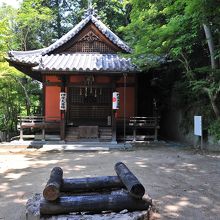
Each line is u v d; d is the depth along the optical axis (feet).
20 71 53.16
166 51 38.99
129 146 41.75
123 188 15.96
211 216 14.92
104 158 33.19
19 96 67.15
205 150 36.86
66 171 25.94
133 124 46.21
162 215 14.96
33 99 72.23
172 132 52.54
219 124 34.73
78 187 15.49
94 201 13.20
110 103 49.78
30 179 22.97
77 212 13.32
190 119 44.04
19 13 66.59
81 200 13.17
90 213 13.29
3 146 42.19
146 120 47.60
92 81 45.85
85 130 45.88
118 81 49.88
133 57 41.65
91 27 51.65
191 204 16.66
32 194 18.81
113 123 44.91
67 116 49.34
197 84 36.27
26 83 67.10
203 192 18.99
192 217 14.76
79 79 49.47
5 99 66.33
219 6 25.09
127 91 51.16
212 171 25.32
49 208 12.94
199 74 40.50
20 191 19.56
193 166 27.61
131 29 41.47
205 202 17.02
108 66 43.98
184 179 22.52
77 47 52.44
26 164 29.55
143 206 13.56
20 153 37.29
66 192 15.48
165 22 41.27
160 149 39.86
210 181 21.83
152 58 41.96
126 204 13.39
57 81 50.06
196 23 34.01
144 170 26.02
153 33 35.94
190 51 36.29
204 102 39.81
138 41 41.45
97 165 28.86
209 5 25.09
